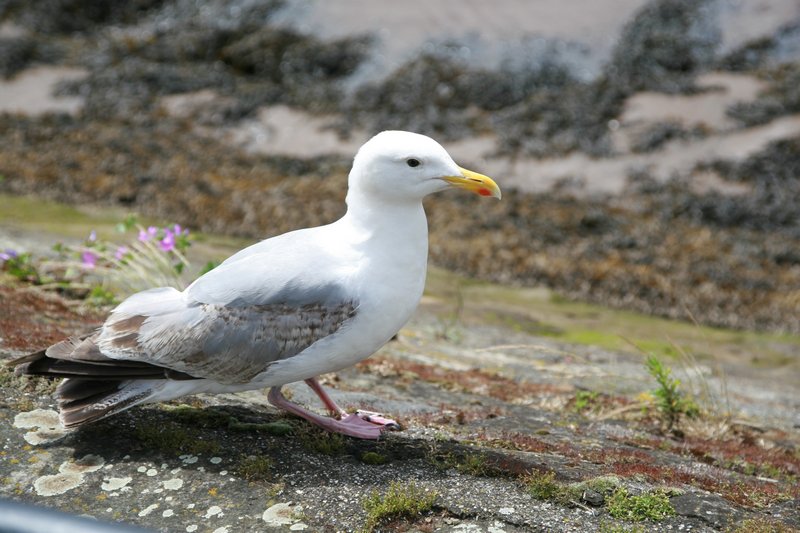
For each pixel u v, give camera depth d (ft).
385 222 18.17
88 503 15.99
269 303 17.56
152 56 62.28
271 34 61.82
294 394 21.88
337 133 55.52
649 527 16.07
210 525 15.47
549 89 56.75
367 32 61.62
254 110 57.47
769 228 47.37
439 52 59.47
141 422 18.65
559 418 23.75
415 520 15.90
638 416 25.08
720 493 18.06
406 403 22.56
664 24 59.16
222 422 19.01
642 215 48.29
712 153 51.01
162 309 17.78
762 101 53.26
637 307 42.27
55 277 30.32
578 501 16.71
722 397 29.25
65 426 17.15
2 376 19.67
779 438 25.72
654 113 53.98
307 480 16.93
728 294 42.65
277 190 49.85
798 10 58.65
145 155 53.01
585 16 60.64
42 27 65.00
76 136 54.49
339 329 17.72
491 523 15.88
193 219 46.91
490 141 53.93
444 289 41.98
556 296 42.73
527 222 47.50
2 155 51.47
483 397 25.05
